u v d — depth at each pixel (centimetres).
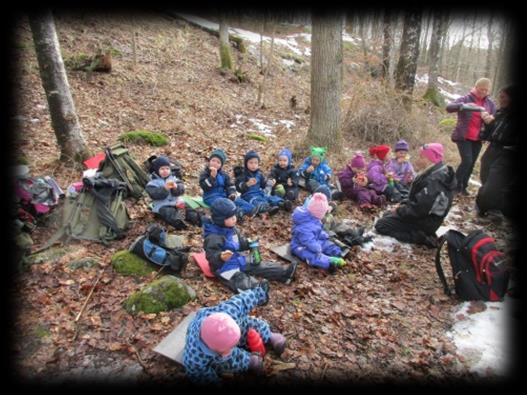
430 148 471
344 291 401
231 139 833
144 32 1377
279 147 795
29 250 385
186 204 514
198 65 1323
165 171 495
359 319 362
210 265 381
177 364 289
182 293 351
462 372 310
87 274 377
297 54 1883
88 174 490
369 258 467
